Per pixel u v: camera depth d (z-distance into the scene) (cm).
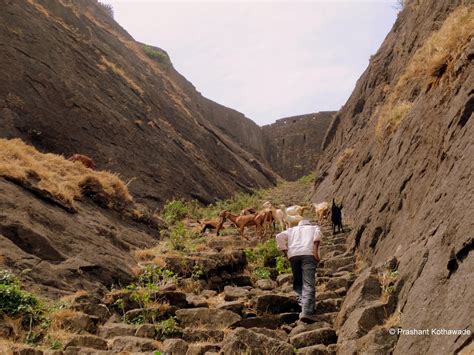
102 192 1331
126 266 1019
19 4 2147
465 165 643
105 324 768
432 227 688
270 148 4906
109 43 2936
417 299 603
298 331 748
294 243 847
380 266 757
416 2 1867
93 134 1906
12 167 1104
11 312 706
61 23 2419
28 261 861
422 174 843
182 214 1827
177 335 737
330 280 921
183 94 3731
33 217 993
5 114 1645
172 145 2348
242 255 1086
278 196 2730
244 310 838
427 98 960
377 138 1366
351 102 2516
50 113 1800
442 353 496
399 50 1948
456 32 902
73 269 909
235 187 2784
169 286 877
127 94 2380
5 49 1839
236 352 656
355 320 676
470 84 732
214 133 3309
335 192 1834
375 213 1025
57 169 1313
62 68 2034
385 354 596
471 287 508
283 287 947
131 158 1972
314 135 4781
